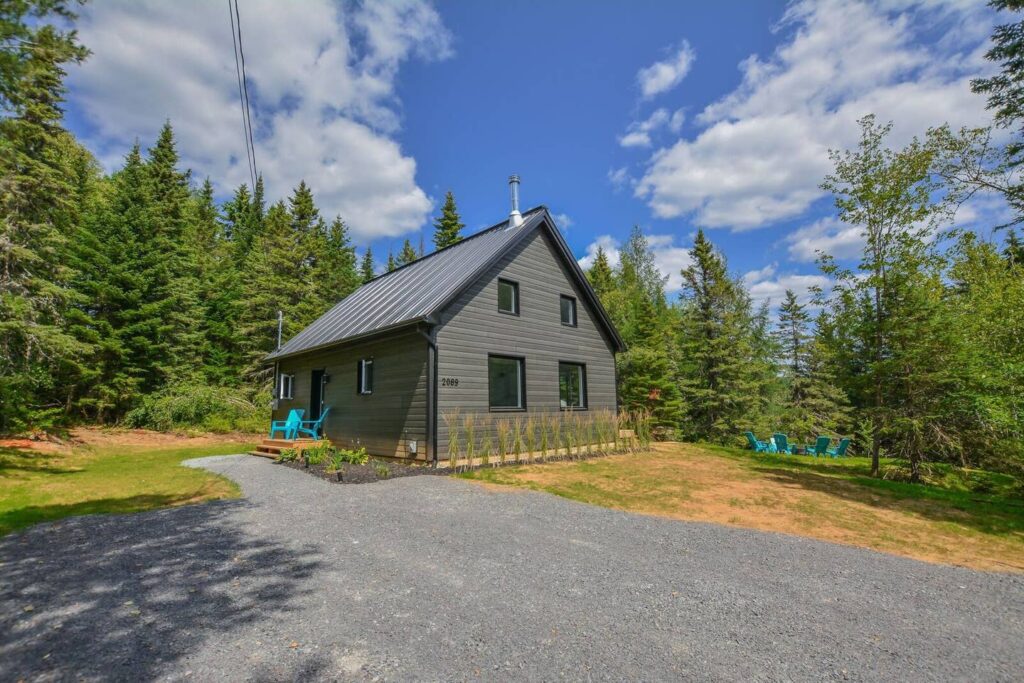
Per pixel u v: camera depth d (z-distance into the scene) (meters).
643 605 3.76
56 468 10.05
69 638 3.14
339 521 6.04
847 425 26.09
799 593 4.07
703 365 22.53
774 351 28.56
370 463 10.43
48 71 11.77
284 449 11.30
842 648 3.16
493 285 12.06
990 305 10.93
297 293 26.33
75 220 17.38
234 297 25.78
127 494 7.61
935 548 5.52
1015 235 13.48
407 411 10.88
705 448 15.59
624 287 31.52
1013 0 10.82
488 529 5.77
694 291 22.95
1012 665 3.00
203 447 15.00
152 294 19.08
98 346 16.84
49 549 4.95
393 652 2.99
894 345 10.63
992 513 7.18
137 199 19.80
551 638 3.20
